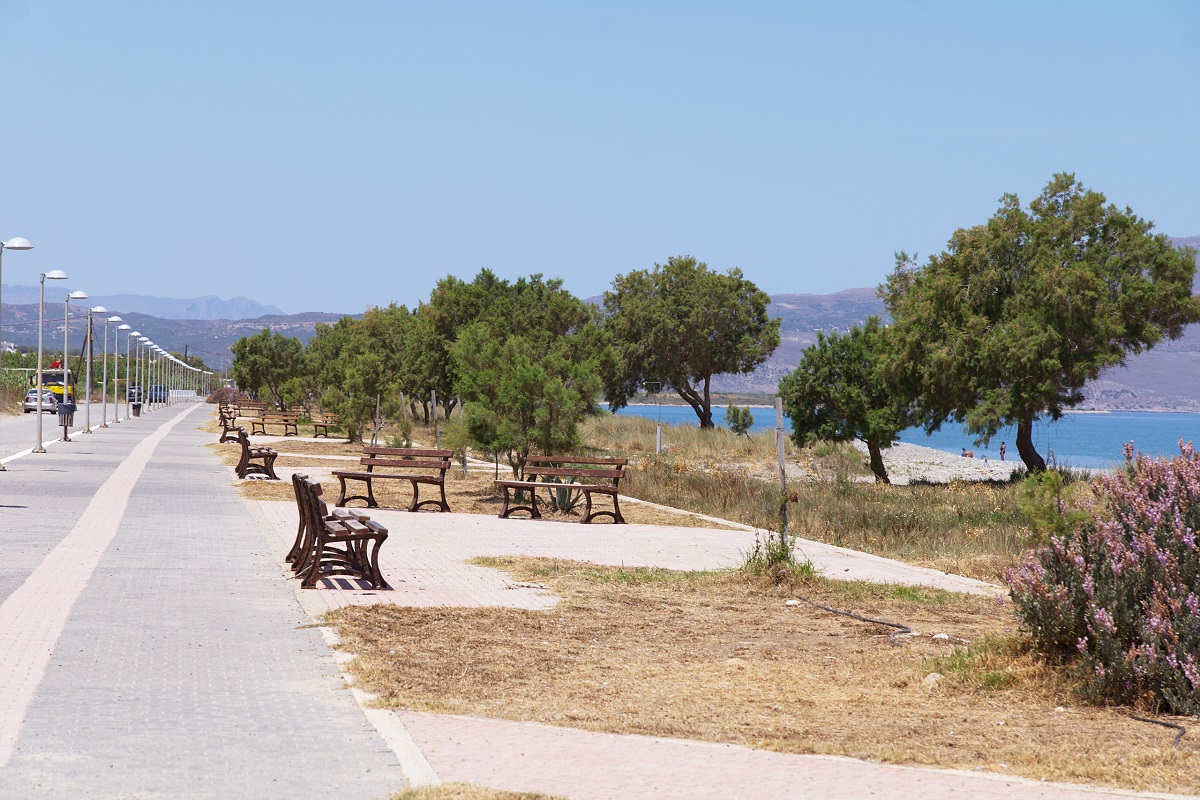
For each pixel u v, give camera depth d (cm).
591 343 4534
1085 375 3662
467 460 3419
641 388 7000
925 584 1366
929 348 3794
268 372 8381
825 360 4097
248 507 1994
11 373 8469
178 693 743
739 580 1297
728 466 4347
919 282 4309
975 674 859
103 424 5088
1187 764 653
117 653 849
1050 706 795
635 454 4603
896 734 714
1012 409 3644
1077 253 3869
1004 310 3819
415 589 1198
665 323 6712
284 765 600
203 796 549
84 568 1243
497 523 1942
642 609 1141
